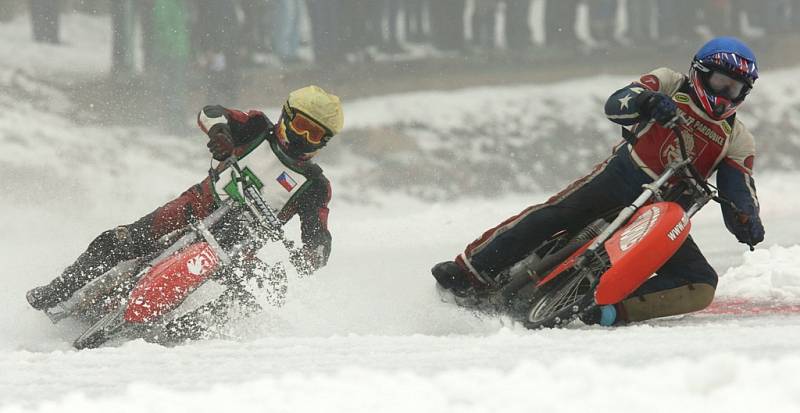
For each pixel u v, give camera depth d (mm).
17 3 53281
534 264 20281
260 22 54094
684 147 19109
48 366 15406
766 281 24750
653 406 9266
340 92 56562
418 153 54594
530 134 58500
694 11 66312
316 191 20781
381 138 54562
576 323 20031
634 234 18703
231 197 20219
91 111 50688
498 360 14156
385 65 58312
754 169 61406
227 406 10430
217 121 20156
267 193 20266
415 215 46156
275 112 53750
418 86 58969
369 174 52406
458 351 15500
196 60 52375
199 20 52281
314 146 20125
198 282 18906
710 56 19219
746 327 17625
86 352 17016
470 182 53969
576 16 63875
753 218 19734
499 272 20469
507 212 46844
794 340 14734
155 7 51781
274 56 54875
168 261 19172
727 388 9508
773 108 66500
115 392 12680
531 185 55438
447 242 39781
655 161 19672
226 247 20109
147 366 15180
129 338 18703
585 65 63844
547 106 60938
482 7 60781
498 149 56719
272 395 10727
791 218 45375
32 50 52750
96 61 52344
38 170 46000
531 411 9555
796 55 70438
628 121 19375
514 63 61969
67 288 20359
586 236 20141
